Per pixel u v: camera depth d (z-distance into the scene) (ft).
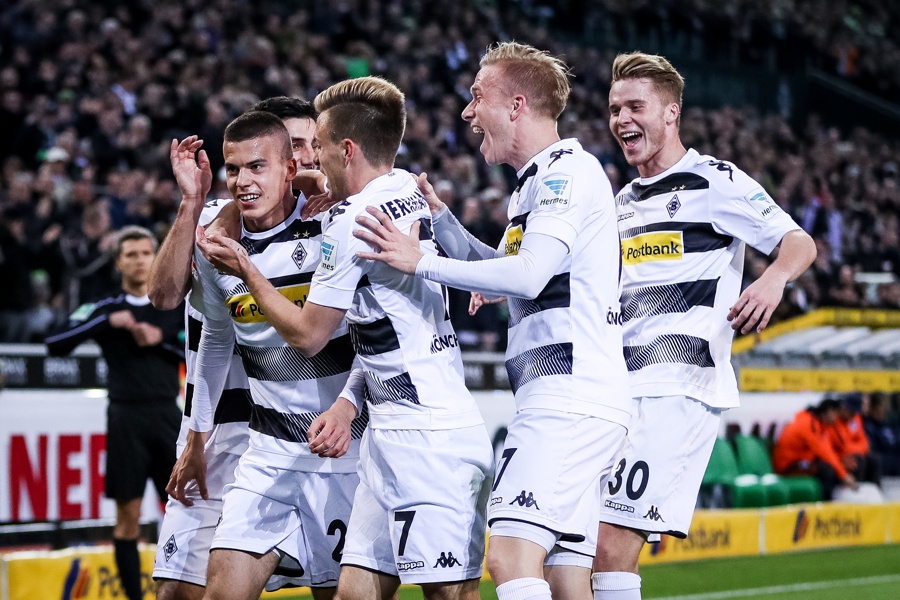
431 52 62.13
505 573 12.84
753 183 16.10
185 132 46.98
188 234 14.55
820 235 61.46
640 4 83.97
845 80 95.66
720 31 87.51
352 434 14.90
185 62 51.08
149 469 23.71
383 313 13.57
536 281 12.76
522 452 13.17
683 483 15.99
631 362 16.33
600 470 13.34
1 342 34.53
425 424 13.53
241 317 14.58
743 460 38.17
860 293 50.11
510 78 13.78
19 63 47.03
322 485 14.79
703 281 16.16
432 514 13.43
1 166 43.06
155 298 14.76
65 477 26.84
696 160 16.47
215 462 15.93
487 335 38.91
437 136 54.54
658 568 32.04
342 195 14.19
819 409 39.99
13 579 23.16
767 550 35.88
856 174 75.00
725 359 16.37
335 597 13.99
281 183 14.39
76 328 23.02
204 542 15.81
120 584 24.63
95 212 36.65
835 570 32.78
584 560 13.82
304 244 14.62
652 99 16.37
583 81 72.28
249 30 56.29
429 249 13.99
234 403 15.93
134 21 54.49
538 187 13.35
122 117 46.24
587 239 13.34
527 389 13.48
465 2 71.56
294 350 14.52
